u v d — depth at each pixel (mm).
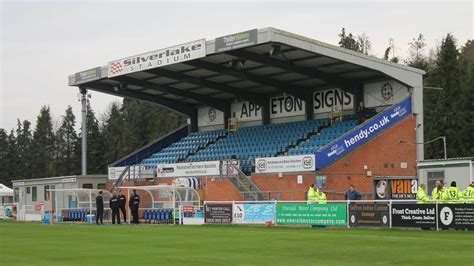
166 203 45219
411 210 29812
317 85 53250
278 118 56969
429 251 19781
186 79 52688
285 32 40750
